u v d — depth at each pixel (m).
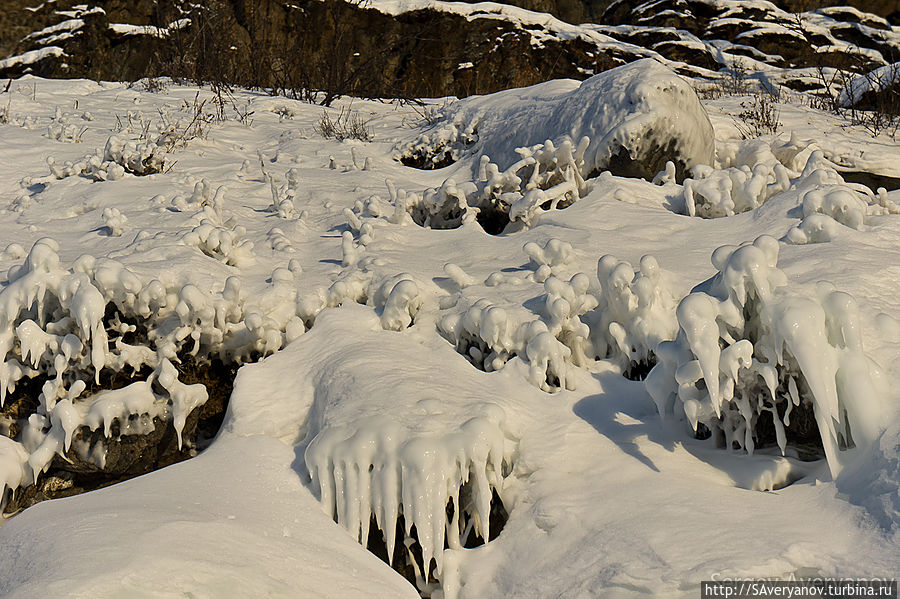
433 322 5.44
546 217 7.47
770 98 14.83
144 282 5.21
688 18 20.92
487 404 4.30
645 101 9.30
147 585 3.10
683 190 7.86
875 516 3.43
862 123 13.05
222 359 5.36
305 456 4.16
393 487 3.92
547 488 4.04
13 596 3.03
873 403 3.83
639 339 4.94
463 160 11.43
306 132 12.55
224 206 8.16
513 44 19.47
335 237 7.38
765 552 3.32
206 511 3.76
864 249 5.45
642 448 4.26
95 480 4.82
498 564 3.79
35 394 5.03
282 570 3.43
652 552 3.40
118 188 8.48
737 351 3.96
